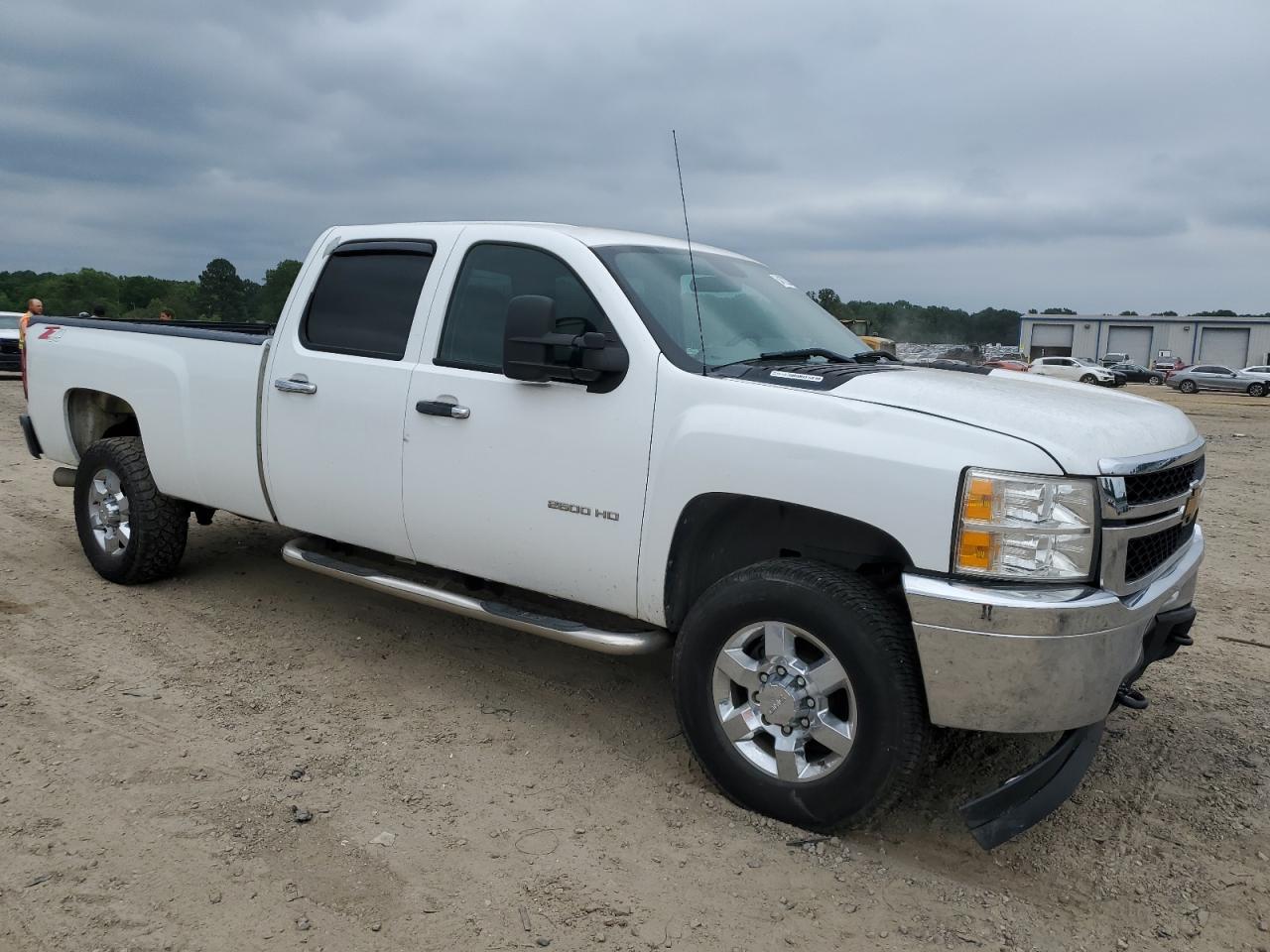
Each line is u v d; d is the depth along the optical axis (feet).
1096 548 9.08
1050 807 9.39
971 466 9.04
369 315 13.96
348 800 10.54
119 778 10.82
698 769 11.57
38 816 9.98
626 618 13.78
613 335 11.48
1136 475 9.36
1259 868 9.84
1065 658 8.89
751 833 10.11
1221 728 13.17
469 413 12.38
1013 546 8.96
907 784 9.52
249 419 14.99
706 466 10.43
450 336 13.00
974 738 12.51
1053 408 10.02
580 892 9.02
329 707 12.98
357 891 8.93
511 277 12.64
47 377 18.69
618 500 11.20
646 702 13.56
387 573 14.17
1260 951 8.55
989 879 9.55
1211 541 24.54
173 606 16.85
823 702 9.84
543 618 12.18
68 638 15.16
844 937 8.53
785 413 10.15
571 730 12.56
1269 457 45.16
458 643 15.61
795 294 14.87
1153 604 9.70
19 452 32.89
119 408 18.47
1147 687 14.58
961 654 9.02
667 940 8.39
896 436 9.48
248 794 10.57
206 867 9.21
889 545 10.05
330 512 14.23
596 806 10.60
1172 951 8.52
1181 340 250.37
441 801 10.59
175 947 8.07
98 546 17.94
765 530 11.26
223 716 12.56
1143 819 10.75
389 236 14.08
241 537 21.53
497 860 9.50
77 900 8.63
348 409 13.64
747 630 10.22
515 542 12.17
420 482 12.92
